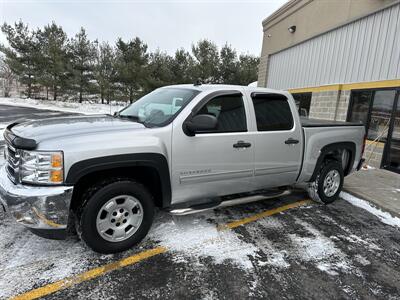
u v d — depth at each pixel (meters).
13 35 25.83
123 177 2.78
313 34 10.40
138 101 4.02
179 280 2.49
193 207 3.19
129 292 2.30
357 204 4.77
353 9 8.60
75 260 2.67
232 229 3.51
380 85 7.57
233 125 3.33
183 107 3.04
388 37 7.41
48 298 2.18
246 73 27.81
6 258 2.63
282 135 3.76
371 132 7.96
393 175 6.77
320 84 10.13
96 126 2.83
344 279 2.66
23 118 14.69
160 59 26.56
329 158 4.64
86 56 27.17
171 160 2.89
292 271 2.73
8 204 2.34
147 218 2.93
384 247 3.33
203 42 27.11
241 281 2.53
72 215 2.79
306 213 4.23
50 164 2.34
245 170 3.47
